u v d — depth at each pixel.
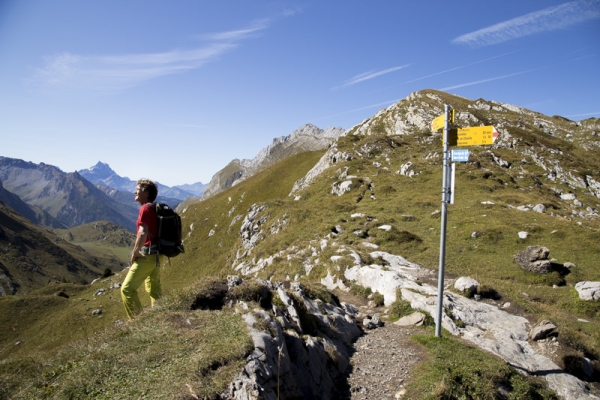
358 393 8.92
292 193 77.31
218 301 9.70
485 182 49.16
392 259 24.33
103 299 69.50
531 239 29.14
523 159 71.81
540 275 23.14
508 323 15.13
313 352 9.09
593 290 19.39
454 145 11.80
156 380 6.47
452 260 25.69
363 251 25.59
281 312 9.80
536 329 14.20
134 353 7.29
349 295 19.75
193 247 84.50
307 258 28.22
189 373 6.55
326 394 8.48
